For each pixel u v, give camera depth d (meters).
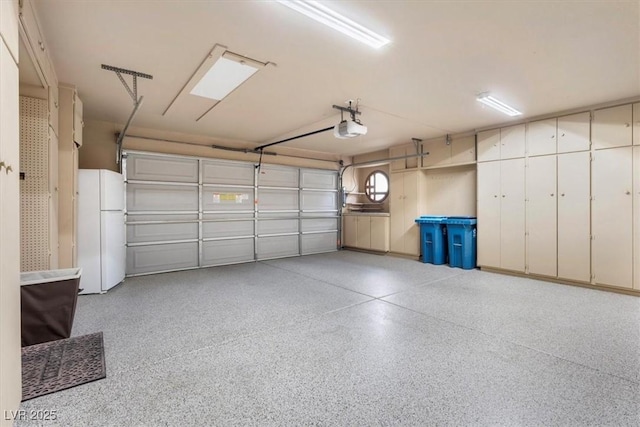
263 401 1.83
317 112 4.53
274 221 7.03
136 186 5.27
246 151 6.57
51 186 2.90
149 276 5.20
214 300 3.82
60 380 2.01
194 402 1.81
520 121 4.91
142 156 5.32
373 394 1.89
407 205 6.84
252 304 3.66
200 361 2.30
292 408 1.76
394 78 3.32
